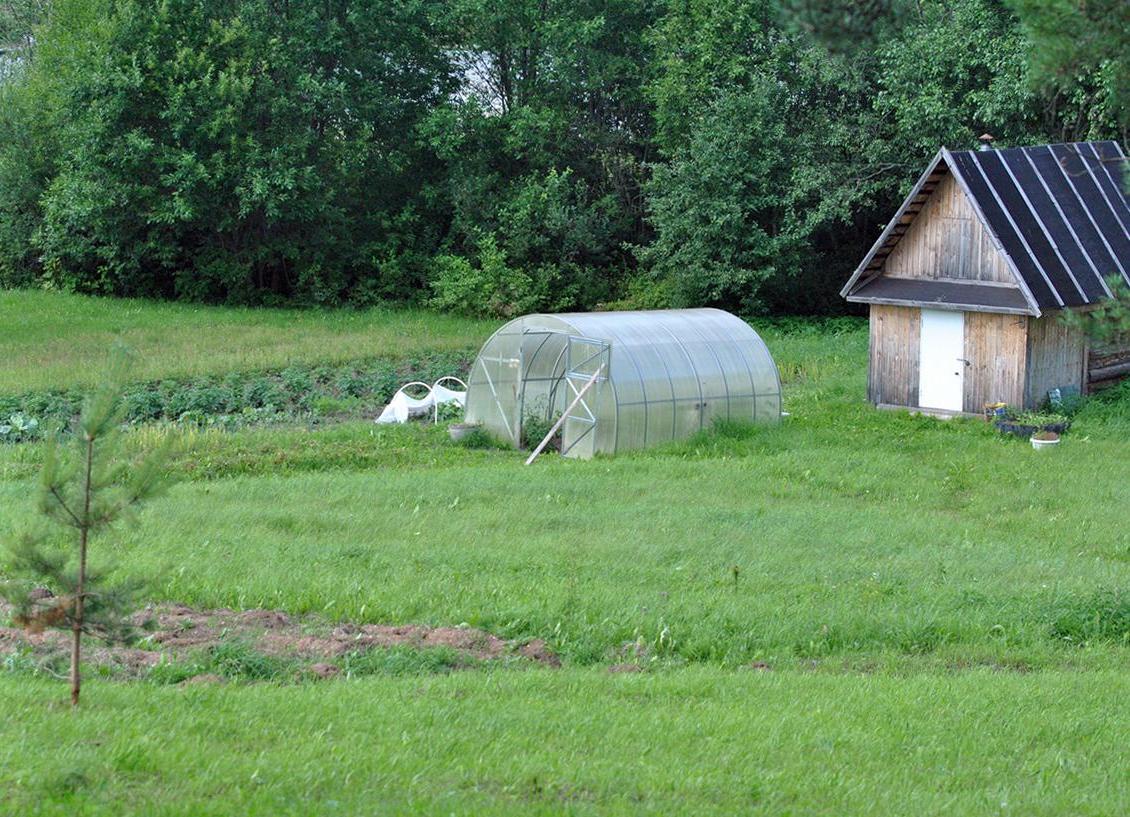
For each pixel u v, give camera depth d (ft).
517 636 42.16
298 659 38.09
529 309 151.84
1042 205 94.38
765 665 40.73
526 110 159.33
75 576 30.68
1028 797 28.48
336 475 72.02
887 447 81.35
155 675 35.60
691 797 27.27
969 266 94.32
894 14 30.53
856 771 29.84
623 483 68.39
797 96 143.74
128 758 27.02
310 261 161.68
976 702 35.88
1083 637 44.80
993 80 121.80
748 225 142.72
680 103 147.74
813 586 48.80
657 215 146.51
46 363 112.78
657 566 51.44
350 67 160.97
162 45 149.59
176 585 45.11
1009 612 46.42
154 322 141.08
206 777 26.37
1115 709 35.99
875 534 58.08
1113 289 40.32
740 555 53.36
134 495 30.89
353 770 27.63
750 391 87.61
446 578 47.75
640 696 35.55
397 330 138.92
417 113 167.43
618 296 158.40
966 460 76.59
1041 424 83.92
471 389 90.17
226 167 149.18
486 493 64.69
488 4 159.63
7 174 167.63
